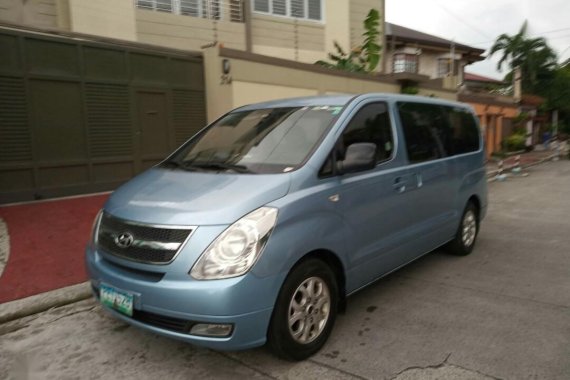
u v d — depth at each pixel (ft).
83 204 25.43
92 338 11.96
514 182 45.27
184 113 32.37
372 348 11.07
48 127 25.93
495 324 12.28
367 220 12.21
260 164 11.53
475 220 19.30
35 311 13.52
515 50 107.34
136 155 30.04
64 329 12.51
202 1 37.32
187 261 9.14
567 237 22.03
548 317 12.69
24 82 24.77
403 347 11.09
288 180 10.42
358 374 9.97
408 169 14.06
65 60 26.30
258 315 9.32
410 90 49.03
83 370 10.46
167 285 9.18
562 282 15.58
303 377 9.91
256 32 42.09
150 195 10.80
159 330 9.53
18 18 28.55
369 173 12.53
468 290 14.85
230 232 9.25
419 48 84.94
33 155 25.44
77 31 30.07
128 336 12.01
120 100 28.91
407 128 14.75
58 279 15.46
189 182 11.16
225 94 31.91
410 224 14.32
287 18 44.14
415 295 14.43
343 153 11.90
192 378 10.02
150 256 9.55
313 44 46.62
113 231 10.46
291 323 10.08
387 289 14.98
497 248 20.03
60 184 26.71
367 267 12.42
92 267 10.82
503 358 10.49
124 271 10.07
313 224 10.43
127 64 29.01
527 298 14.12
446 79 60.13
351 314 13.03
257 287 9.21
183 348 11.29
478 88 118.21
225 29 38.68
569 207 30.19
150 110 30.53
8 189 24.72
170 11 35.58
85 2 30.30
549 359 10.42
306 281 10.37
